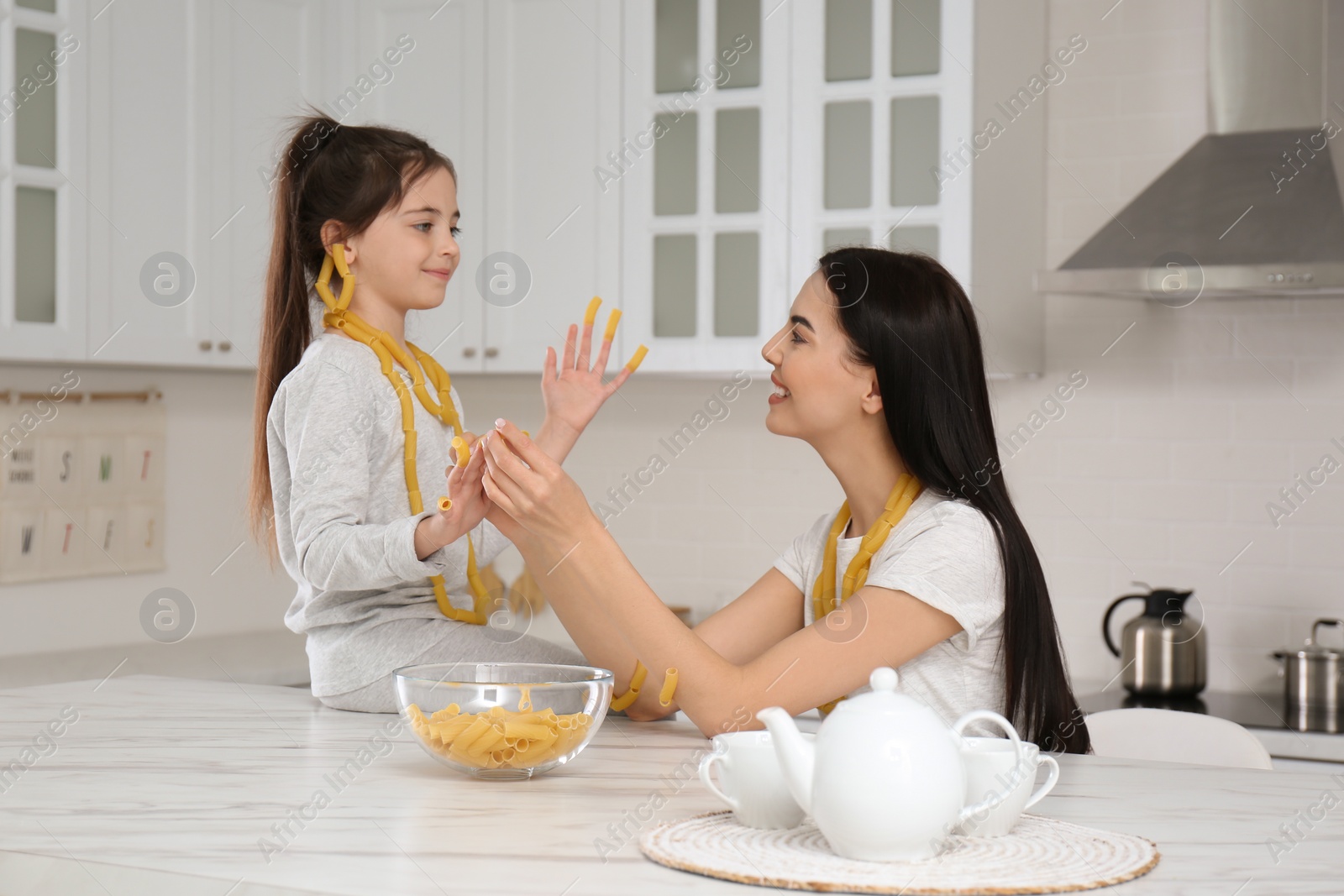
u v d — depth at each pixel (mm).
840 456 1600
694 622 3469
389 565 1439
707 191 3049
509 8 3227
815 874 890
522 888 869
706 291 3057
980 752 1003
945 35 2801
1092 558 3092
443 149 3291
